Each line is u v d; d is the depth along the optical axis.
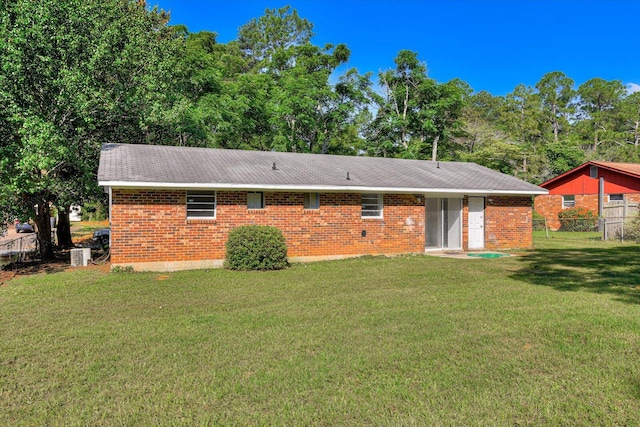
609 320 6.59
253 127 28.97
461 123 35.28
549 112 54.34
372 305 7.86
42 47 12.34
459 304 7.86
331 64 35.62
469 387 4.40
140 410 4.01
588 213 27.45
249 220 13.55
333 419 3.82
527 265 12.78
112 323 6.82
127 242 12.18
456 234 17.23
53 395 4.34
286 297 8.67
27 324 6.81
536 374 4.69
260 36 47.00
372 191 14.83
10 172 12.02
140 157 13.97
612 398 4.11
